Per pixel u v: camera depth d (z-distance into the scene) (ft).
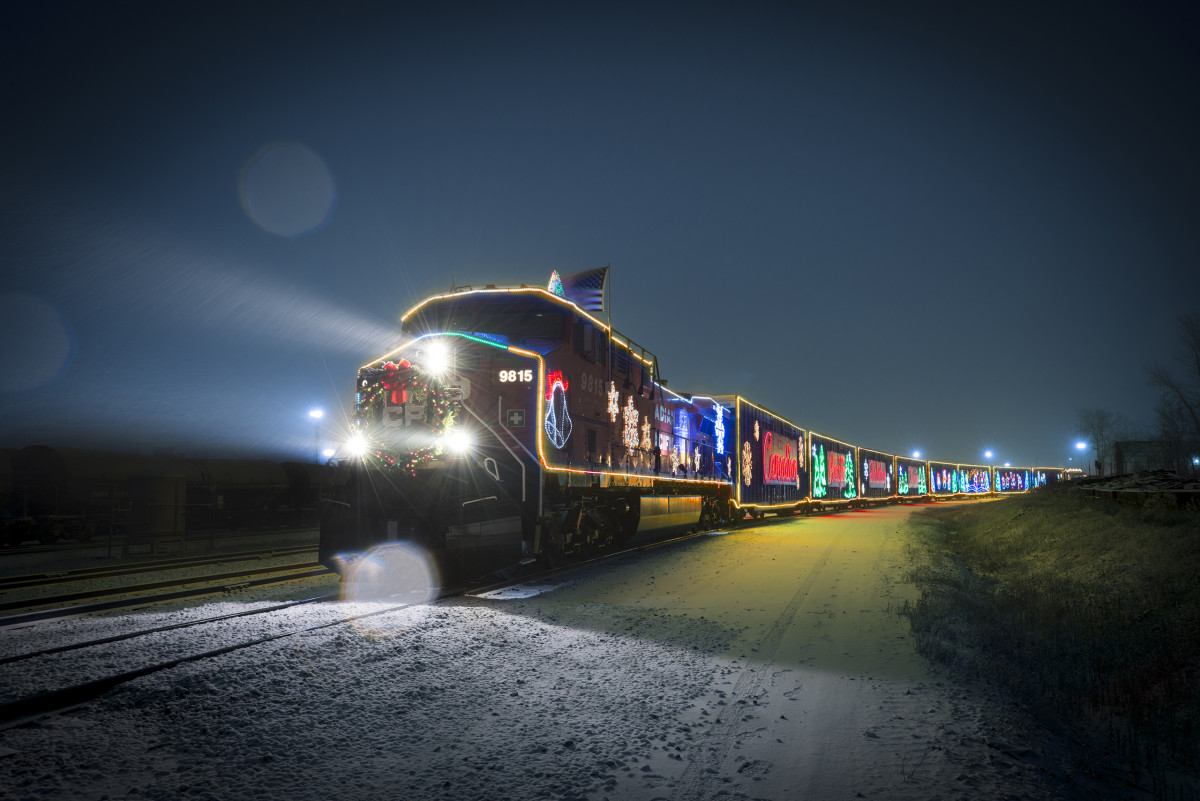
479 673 21.76
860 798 13.89
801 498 128.47
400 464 39.04
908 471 210.38
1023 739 17.08
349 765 15.14
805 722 18.16
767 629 28.99
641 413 62.90
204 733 16.37
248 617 27.91
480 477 39.70
